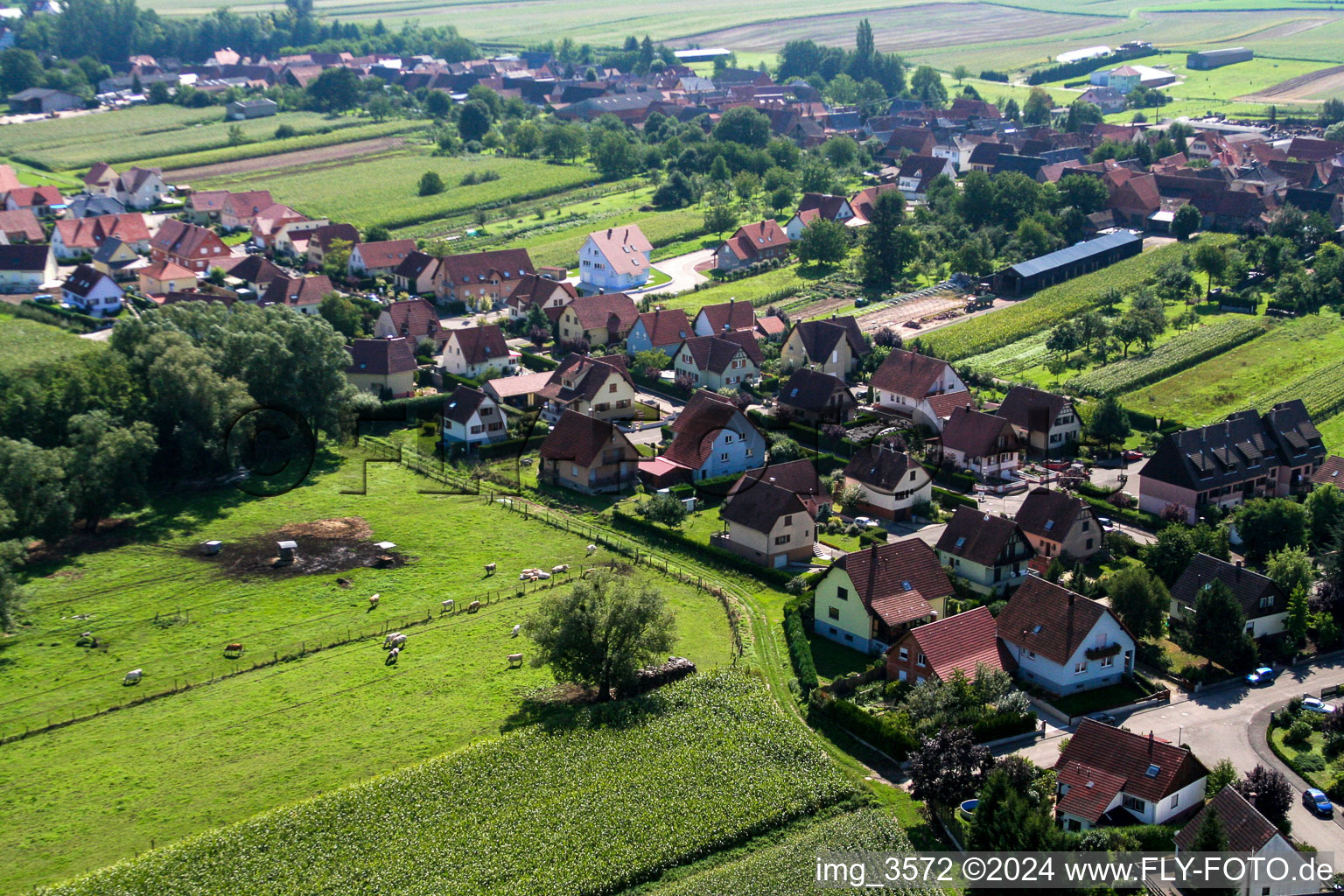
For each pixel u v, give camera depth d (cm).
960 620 10125
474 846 7862
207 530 13338
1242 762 8950
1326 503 12400
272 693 9888
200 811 8294
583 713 9356
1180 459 13250
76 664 10425
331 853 7788
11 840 8000
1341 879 7494
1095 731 8494
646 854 7844
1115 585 10712
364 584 11956
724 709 9450
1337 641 10769
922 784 8225
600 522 13462
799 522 12250
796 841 8038
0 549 10962
